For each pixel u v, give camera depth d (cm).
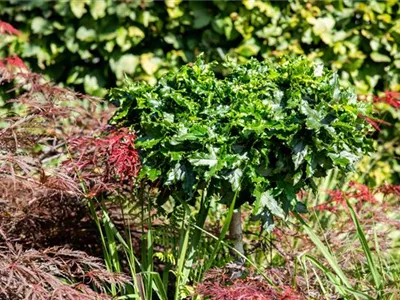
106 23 452
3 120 288
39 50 459
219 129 270
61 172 272
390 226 348
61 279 282
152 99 286
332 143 266
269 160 269
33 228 306
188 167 269
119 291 282
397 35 456
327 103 269
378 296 282
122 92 303
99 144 282
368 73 464
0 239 285
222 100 283
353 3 460
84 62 468
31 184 263
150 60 461
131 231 339
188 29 463
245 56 458
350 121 270
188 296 287
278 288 262
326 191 367
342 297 280
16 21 460
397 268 317
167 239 303
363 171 450
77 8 446
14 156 257
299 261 282
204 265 310
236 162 261
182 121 273
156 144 275
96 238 333
